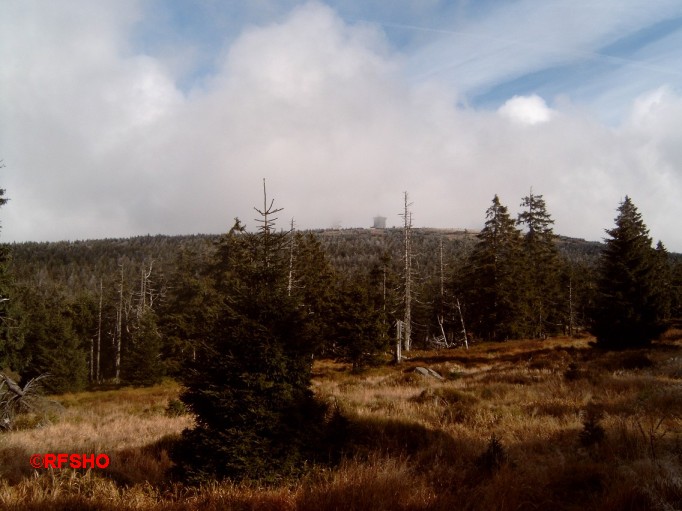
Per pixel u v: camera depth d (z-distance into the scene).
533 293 45.06
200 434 6.63
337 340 32.25
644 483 5.22
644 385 12.40
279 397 6.62
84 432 13.75
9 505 5.80
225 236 41.53
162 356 42.91
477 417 10.32
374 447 7.86
